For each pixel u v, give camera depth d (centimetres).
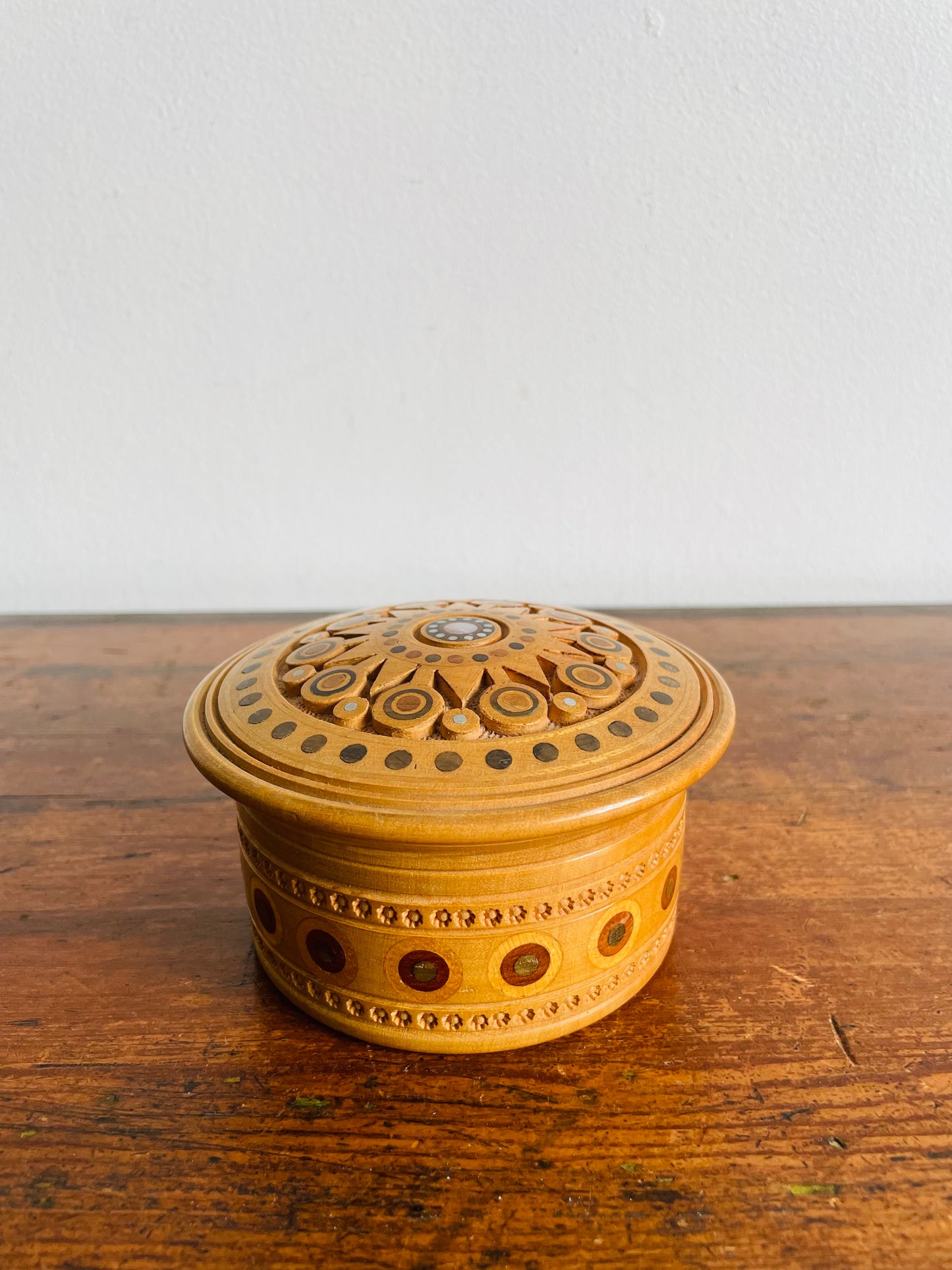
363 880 19
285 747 20
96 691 39
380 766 19
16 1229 17
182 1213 17
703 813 30
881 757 33
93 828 29
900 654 43
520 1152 19
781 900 25
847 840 28
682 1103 19
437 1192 18
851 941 24
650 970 22
